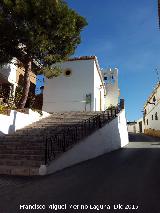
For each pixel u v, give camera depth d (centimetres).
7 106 1766
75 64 2498
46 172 1024
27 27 1666
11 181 916
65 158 1181
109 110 2122
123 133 2277
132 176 955
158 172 1024
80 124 1658
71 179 924
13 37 1669
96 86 2533
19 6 1630
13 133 1563
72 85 2461
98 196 705
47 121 1831
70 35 1819
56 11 1728
